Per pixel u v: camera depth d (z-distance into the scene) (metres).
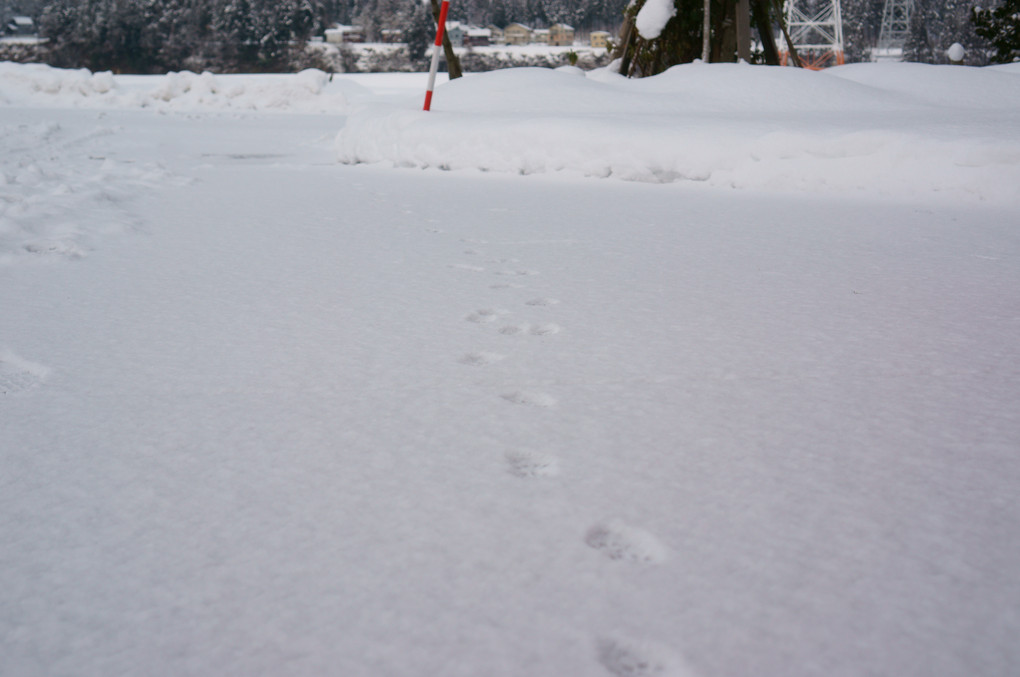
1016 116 5.77
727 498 1.11
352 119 7.01
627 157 5.29
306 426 1.37
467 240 3.15
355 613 0.86
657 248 3.02
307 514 1.07
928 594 0.89
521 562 0.95
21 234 2.92
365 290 2.33
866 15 75.19
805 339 1.88
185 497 1.12
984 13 19.19
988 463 1.23
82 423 1.38
